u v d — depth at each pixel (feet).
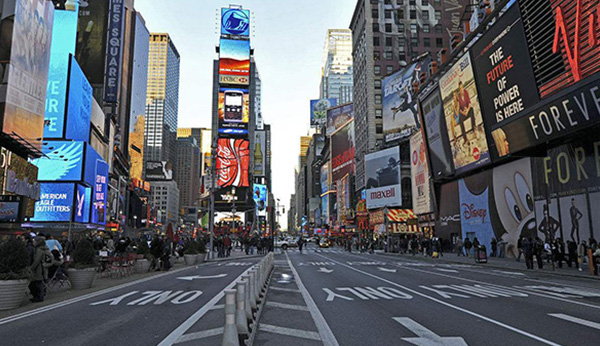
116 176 318.04
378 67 293.02
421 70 225.35
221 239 130.21
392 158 236.84
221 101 385.70
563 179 87.86
